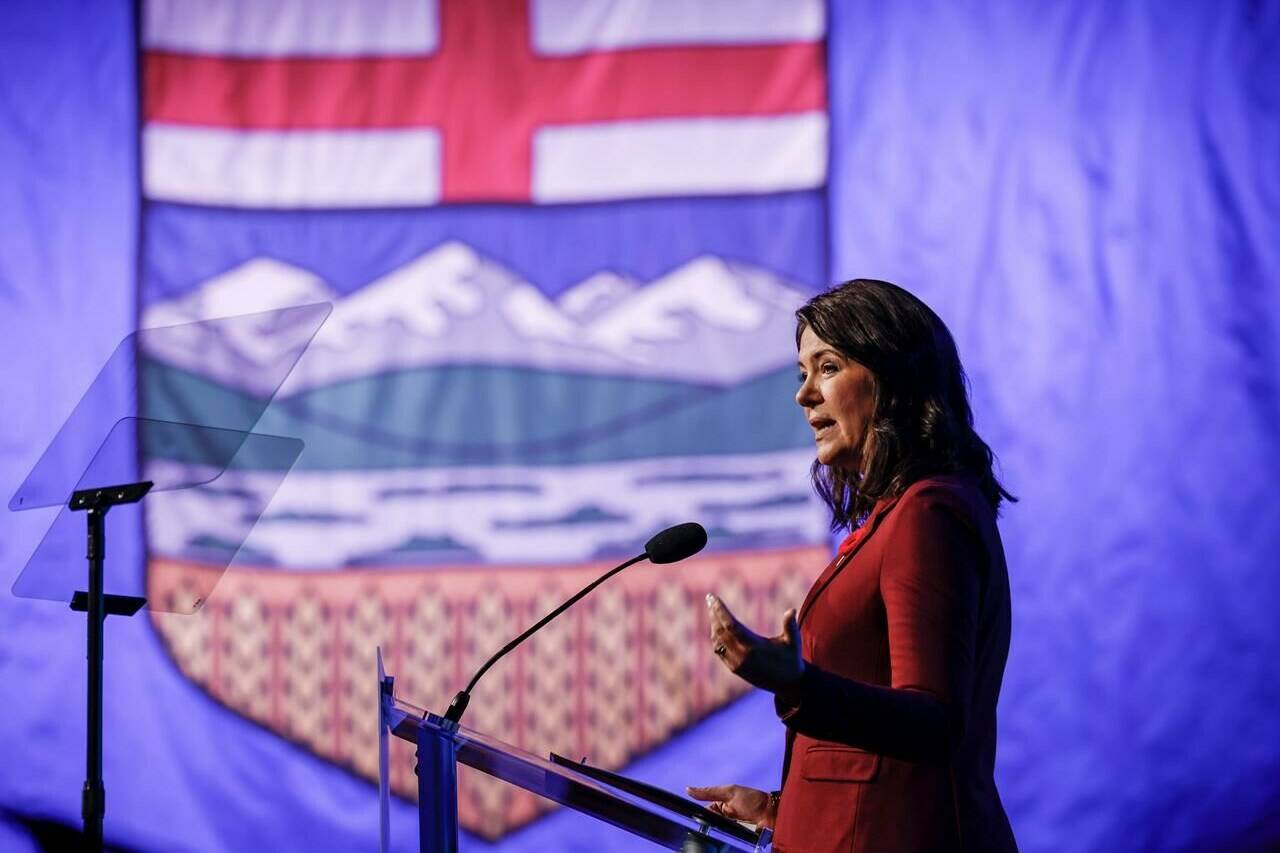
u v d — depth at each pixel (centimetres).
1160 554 1214
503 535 1248
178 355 1195
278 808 1232
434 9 1279
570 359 1257
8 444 1259
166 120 1279
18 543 1249
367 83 1279
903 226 1245
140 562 1124
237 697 1240
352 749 1237
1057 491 1223
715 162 1260
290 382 1252
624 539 1243
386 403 1258
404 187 1273
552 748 1229
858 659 509
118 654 1239
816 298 567
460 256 1266
